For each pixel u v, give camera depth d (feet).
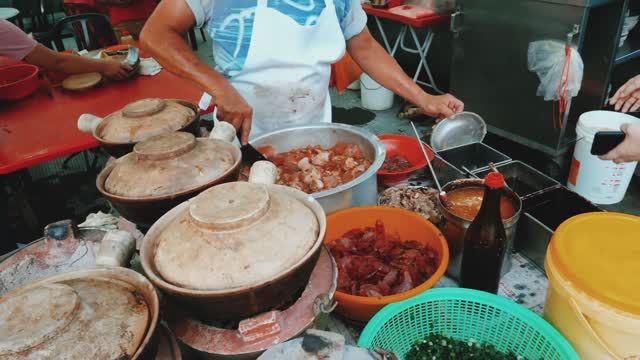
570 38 8.06
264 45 4.49
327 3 4.47
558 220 4.44
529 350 2.68
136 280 1.90
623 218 2.71
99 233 2.69
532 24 8.78
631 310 2.15
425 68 13.35
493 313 2.79
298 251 1.95
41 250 2.56
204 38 20.54
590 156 7.64
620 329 2.21
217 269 1.86
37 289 1.75
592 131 7.44
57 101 6.96
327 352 1.66
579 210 4.22
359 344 2.43
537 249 3.62
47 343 1.54
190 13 4.25
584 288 2.30
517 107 9.93
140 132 3.07
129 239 2.28
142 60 8.11
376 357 1.69
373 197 3.92
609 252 2.46
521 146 10.75
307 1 4.38
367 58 5.33
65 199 9.98
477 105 10.87
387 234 3.71
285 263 1.90
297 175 4.04
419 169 5.33
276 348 1.70
